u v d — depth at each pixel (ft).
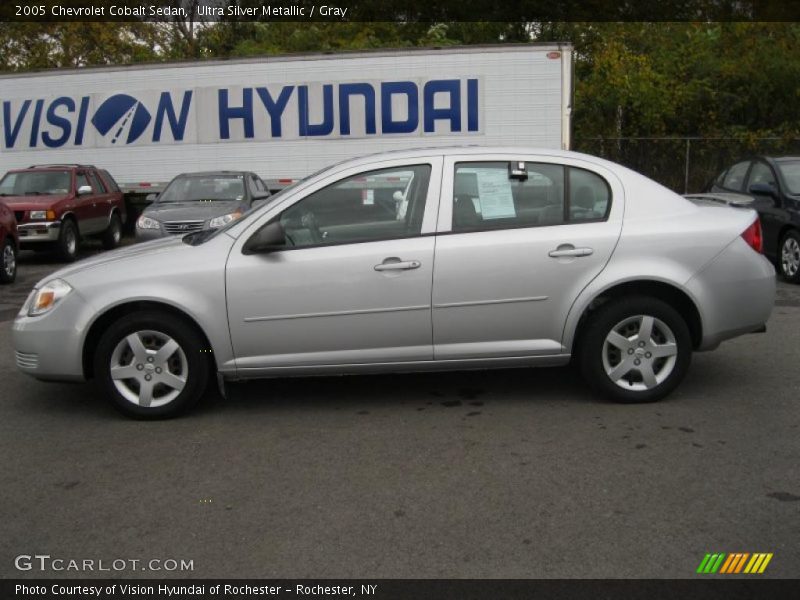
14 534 12.66
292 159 56.39
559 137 53.06
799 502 13.21
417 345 17.70
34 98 60.34
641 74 78.64
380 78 54.24
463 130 53.72
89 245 58.90
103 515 13.25
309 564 11.53
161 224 39.04
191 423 17.83
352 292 17.40
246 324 17.46
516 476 14.43
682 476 14.32
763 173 37.86
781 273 36.88
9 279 39.70
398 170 17.84
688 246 17.76
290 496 13.80
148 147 58.70
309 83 55.26
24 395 20.38
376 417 17.95
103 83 58.90
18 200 47.55
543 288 17.57
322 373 17.87
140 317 17.56
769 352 23.16
